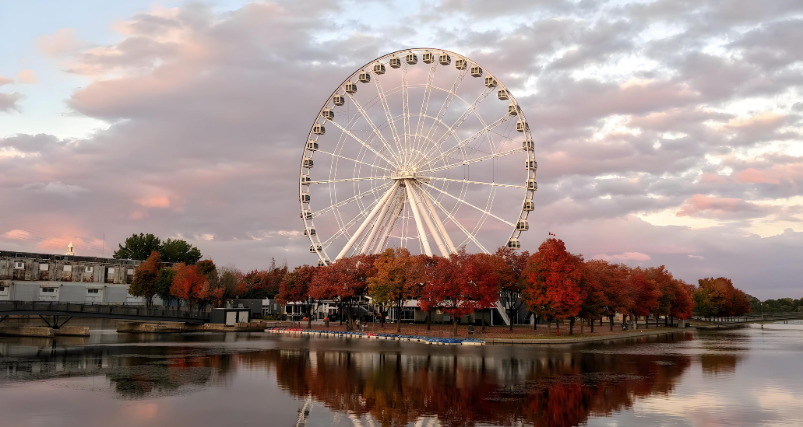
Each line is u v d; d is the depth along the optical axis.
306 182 129.00
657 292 145.88
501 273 115.06
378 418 39.84
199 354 76.75
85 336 112.12
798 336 135.62
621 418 39.75
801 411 41.97
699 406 43.62
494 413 41.28
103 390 49.47
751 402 45.06
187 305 180.62
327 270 124.88
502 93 118.00
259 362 67.75
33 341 99.12
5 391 48.94
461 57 119.12
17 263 156.88
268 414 40.81
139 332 130.25
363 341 99.88
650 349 90.00
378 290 112.50
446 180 118.88
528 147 119.12
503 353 79.00
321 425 38.00
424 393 48.25
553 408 42.81
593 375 58.44
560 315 102.69
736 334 145.88
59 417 39.75
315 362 67.62
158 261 162.62
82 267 170.12
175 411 41.59
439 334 110.06
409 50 123.19
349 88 126.62
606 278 126.50
